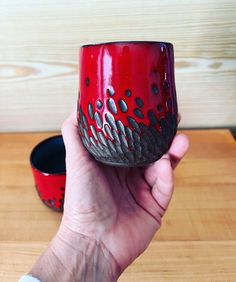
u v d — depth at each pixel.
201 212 0.45
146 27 0.53
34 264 0.34
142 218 0.42
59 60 0.56
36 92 0.61
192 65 0.57
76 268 0.35
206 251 0.39
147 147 0.30
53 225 0.44
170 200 0.45
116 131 0.29
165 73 0.28
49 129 0.67
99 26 0.53
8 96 0.61
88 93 0.29
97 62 0.27
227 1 0.50
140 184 0.45
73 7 0.51
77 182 0.38
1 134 0.67
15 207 0.47
